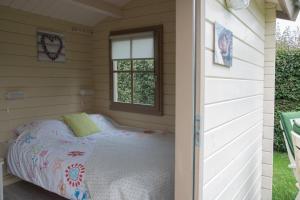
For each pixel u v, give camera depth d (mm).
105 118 4340
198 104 1364
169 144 3160
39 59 3826
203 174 1437
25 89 3674
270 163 3678
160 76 3867
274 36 3559
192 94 1355
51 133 3469
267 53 3627
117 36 4281
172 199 2145
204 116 1429
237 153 2188
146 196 2008
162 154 2736
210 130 1538
